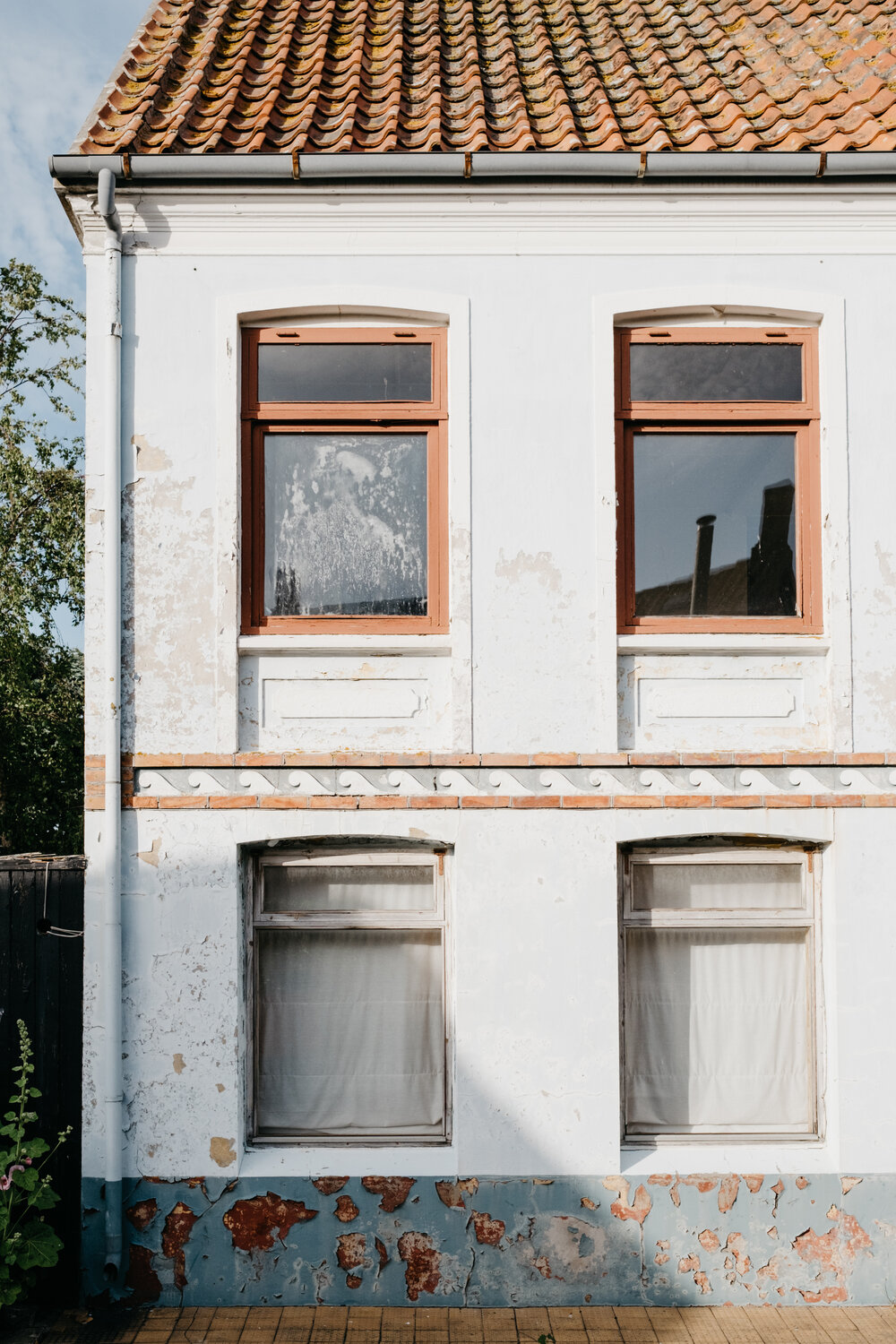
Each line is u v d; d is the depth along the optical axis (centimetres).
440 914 548
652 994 552
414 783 532
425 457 570
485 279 551
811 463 562
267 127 563
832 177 536
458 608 539
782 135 555
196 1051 524
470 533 543
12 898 543
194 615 542
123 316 548
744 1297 518
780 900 556
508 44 649
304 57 644
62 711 1538
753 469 571
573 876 530
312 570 567
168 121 582
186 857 530
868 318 551
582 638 541
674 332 563
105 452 540
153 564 543
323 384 567
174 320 549
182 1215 517
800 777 534
